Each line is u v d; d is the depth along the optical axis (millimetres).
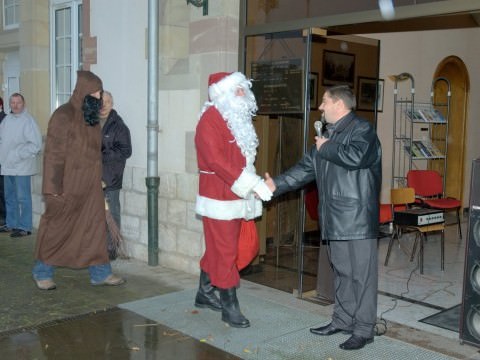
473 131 9375
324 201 3352
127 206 5547
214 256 3666
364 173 3252
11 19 7418
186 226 4977
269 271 5039
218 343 3453
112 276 4590
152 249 5188
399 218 5434
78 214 4301
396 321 3926
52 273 4500
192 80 4816
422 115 7855
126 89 5484
